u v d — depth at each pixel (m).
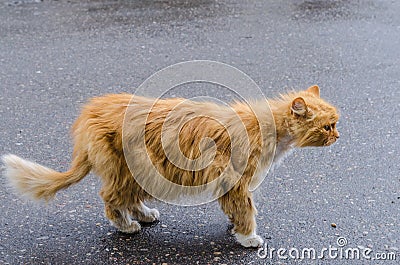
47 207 5.64
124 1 11.20
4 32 9.82
